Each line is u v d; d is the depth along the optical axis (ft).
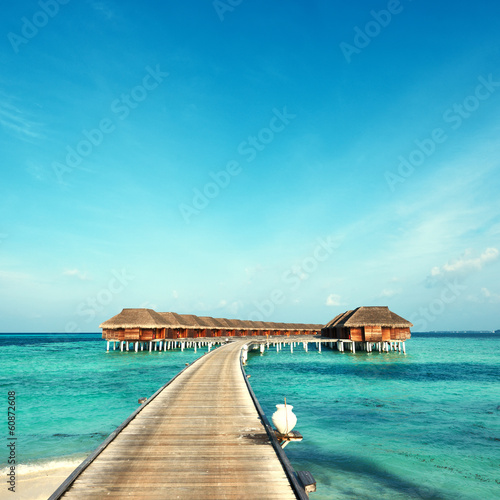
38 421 56.70
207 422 33.58
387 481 35.63
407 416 59.57
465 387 88.74
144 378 104.12
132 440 28.27
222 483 20.74
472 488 34.06
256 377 108.06
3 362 151.12
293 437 31.71
